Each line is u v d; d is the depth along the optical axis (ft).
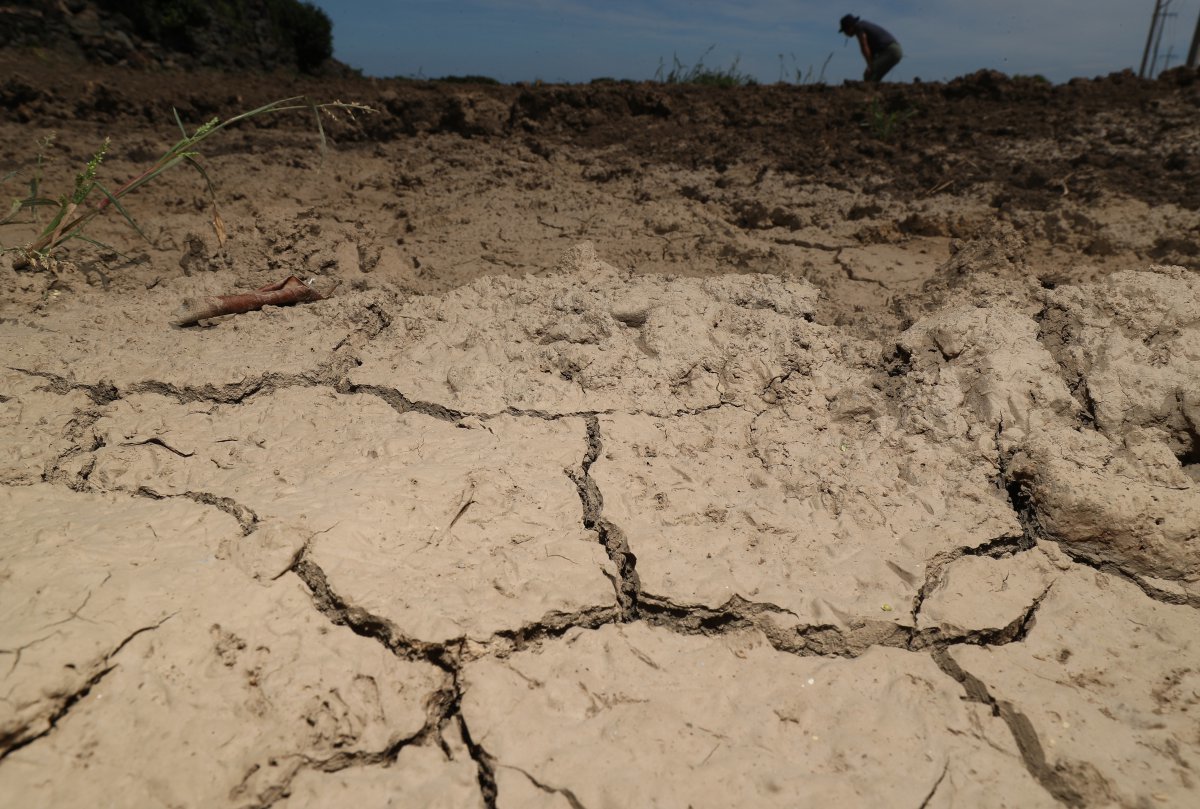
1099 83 29.17
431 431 10.00
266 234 15.44
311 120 31.04
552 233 19.22
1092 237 17.48
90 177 13.93
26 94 28.86
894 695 6.91
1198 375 10.13
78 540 7.50
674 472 9.43
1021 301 12.31
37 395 10.30
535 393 10.68
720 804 5.96
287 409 10.42
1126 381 10.16
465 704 6.64
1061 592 7.95
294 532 7.70
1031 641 7.40
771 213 20.15
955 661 7.20
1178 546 8.19
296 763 6.09
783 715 6.68
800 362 11.21
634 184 23.80
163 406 10.31
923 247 18.37
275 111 31.12
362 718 6.42
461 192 22.81
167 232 17.26
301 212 16.31
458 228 19.60
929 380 10.43
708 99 30.71
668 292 12.68
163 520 7.98
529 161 26.58
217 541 7.73
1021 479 9.09
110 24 42.73
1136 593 8.01
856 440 10.06
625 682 6.92
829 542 8.36
